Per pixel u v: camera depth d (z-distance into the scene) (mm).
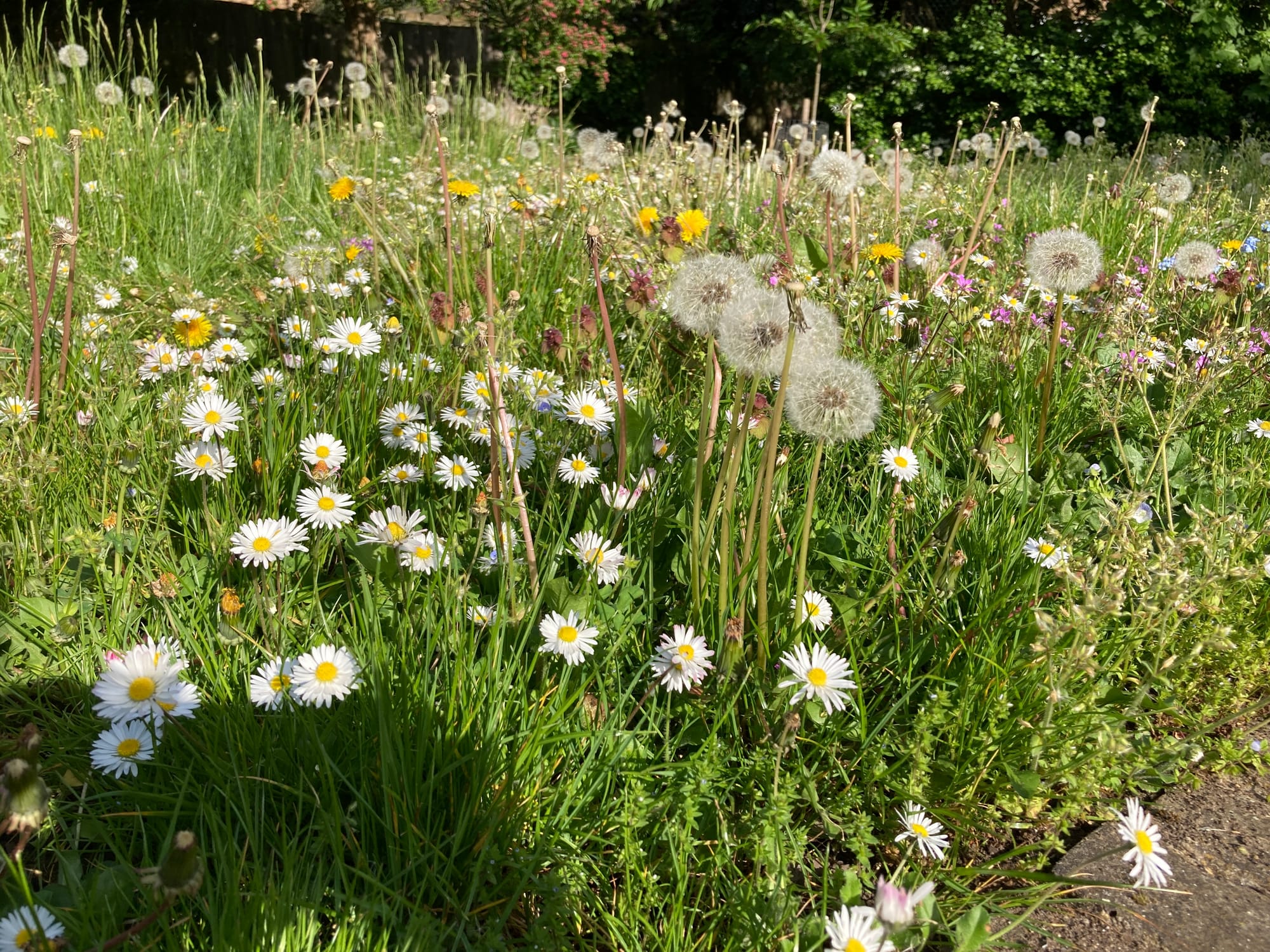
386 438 2658
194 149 5977
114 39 11133
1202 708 2334
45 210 4738
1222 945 1812
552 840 1807
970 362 3506
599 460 2676
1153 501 2902
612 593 2354
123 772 1748
